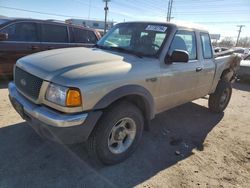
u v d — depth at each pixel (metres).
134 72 2.92
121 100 2.94
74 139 2.53
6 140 3.39
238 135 4.33
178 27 3.68
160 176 2.93
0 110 4.40
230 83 5.41
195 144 3.84
